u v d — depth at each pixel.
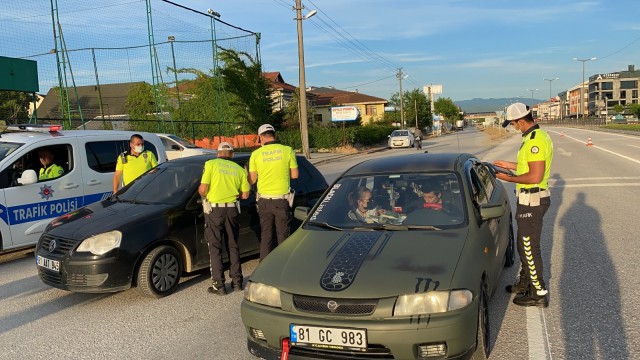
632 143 28.89
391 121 67.19
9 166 7.26
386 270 3.39
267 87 31.28
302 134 26.36
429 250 3.63
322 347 3.20
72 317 5.02
